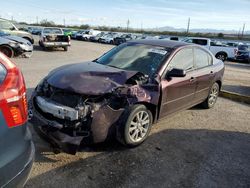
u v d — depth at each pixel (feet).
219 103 22.03
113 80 12.06
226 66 55.01
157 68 13.92
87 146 12.51
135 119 12.43
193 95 16.85
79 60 44.29
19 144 7.36
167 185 10.06
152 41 16.81
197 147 13.43
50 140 10.93
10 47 39.45
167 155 12.34
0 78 7.55
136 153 12.28
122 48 16.55
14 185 7.11
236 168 11.69
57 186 9.46
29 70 30.53
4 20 54.90
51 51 56.80
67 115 10.66
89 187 9.55
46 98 11.69
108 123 11.40
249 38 185.88
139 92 12.37
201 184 10.30
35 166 10.56
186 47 16.14
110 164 11.15
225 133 15.60
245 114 19.61
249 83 33.99
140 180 10.21
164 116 14.56
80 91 10.88
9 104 7.09
